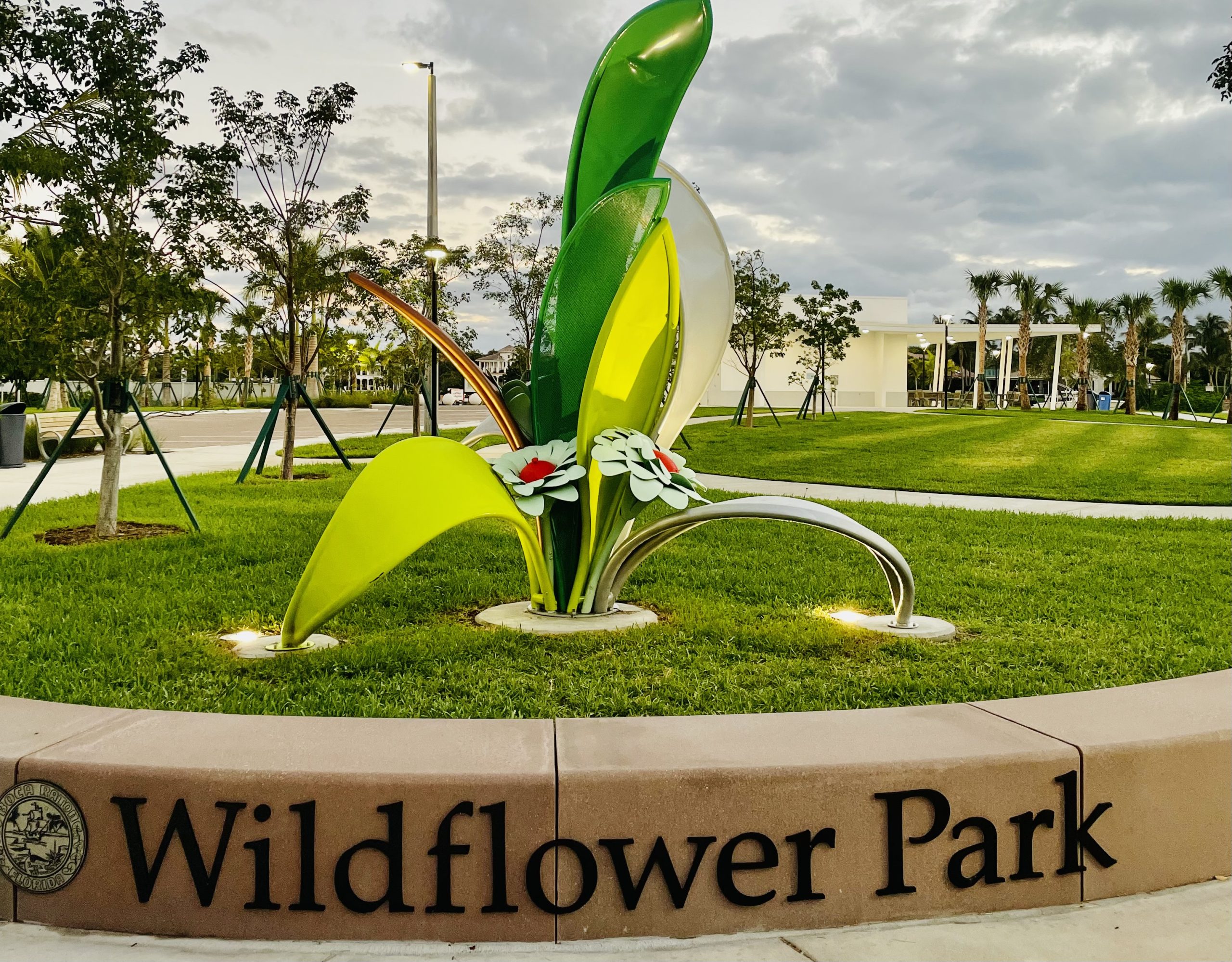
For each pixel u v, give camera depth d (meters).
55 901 2.76
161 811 2.70
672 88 4.96
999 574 7.26
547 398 5.47
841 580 6.93
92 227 8.19
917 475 15.98
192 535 8.44
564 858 2.68
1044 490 14.22
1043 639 5.22
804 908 2.77
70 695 3.99
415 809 2.66
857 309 35.69
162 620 5.41
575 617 5.48
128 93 7.98
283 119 12.50
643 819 2.69
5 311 8.03
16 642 4.87
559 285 5.21
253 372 67.75
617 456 5.05
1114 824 2.96
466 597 6.16
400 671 4.45
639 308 4.86
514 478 5.10
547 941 2.69
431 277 19.03
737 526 9.60
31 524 9.20
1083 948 2.66
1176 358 49.53
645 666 4.54
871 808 2.78
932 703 4.07
